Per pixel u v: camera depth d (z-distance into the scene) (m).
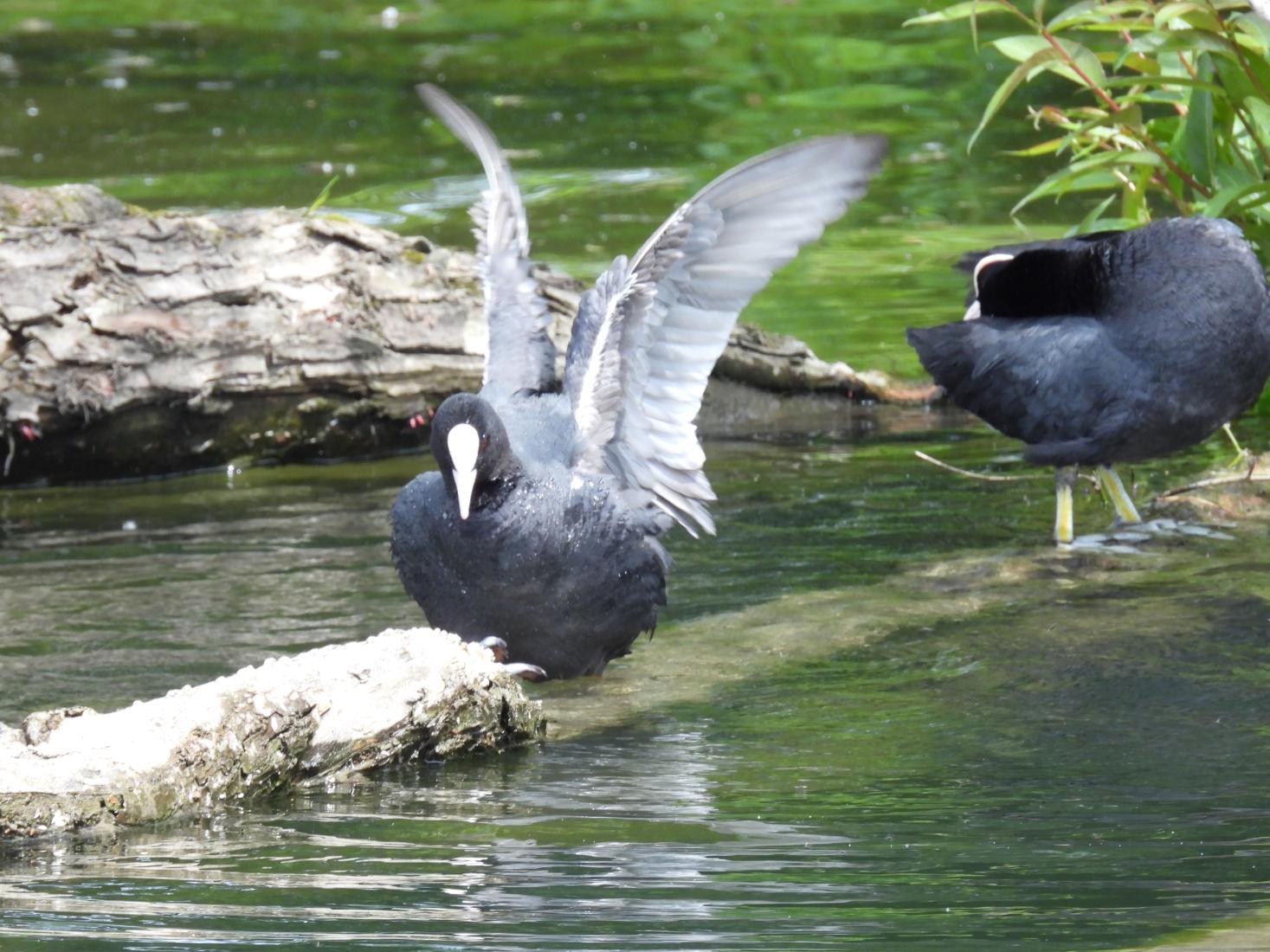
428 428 14.40
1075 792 7.18
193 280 13.62
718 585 10.60
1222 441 13.36
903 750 7.86
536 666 8.84
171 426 13.64
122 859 6.60
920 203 20.08
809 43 29.47
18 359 13.17
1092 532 11.41
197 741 7.39
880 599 10.22
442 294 14.25
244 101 25.62
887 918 5.73
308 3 34.50
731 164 21.55
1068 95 25.14
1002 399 10.97
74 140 22.94
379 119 24.41
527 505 8.36
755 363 14.76
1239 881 6.03
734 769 7.69
